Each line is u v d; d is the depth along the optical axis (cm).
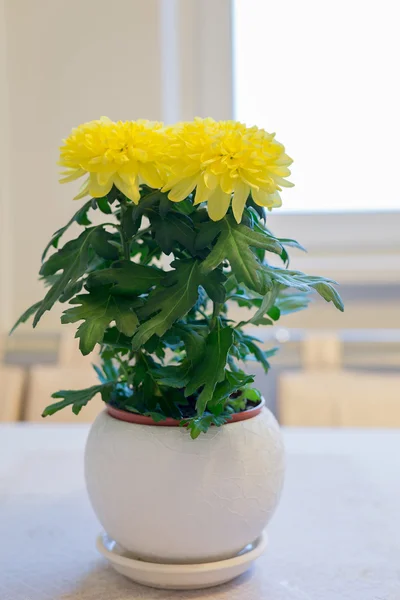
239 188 76
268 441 82
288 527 97
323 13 229
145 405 82
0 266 218
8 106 218
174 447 79
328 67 231
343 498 105
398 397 155
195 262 78
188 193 76
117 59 215
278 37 231
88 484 83
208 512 79
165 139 77
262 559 90
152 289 83
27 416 168
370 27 229
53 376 171
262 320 88
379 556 90
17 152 219
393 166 232
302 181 235
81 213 85
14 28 216
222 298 77
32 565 89
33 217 221
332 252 228
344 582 85
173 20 223
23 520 99
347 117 232
